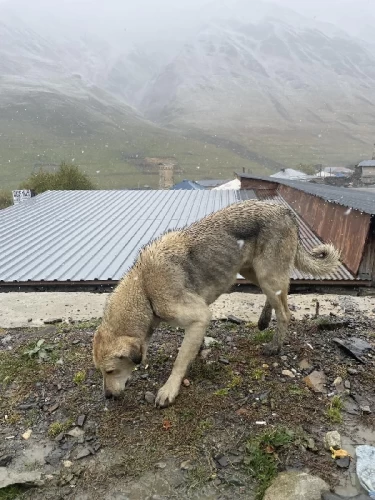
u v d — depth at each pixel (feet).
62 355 6.31
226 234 5.67
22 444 4.72
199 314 5.25
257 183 32.12
